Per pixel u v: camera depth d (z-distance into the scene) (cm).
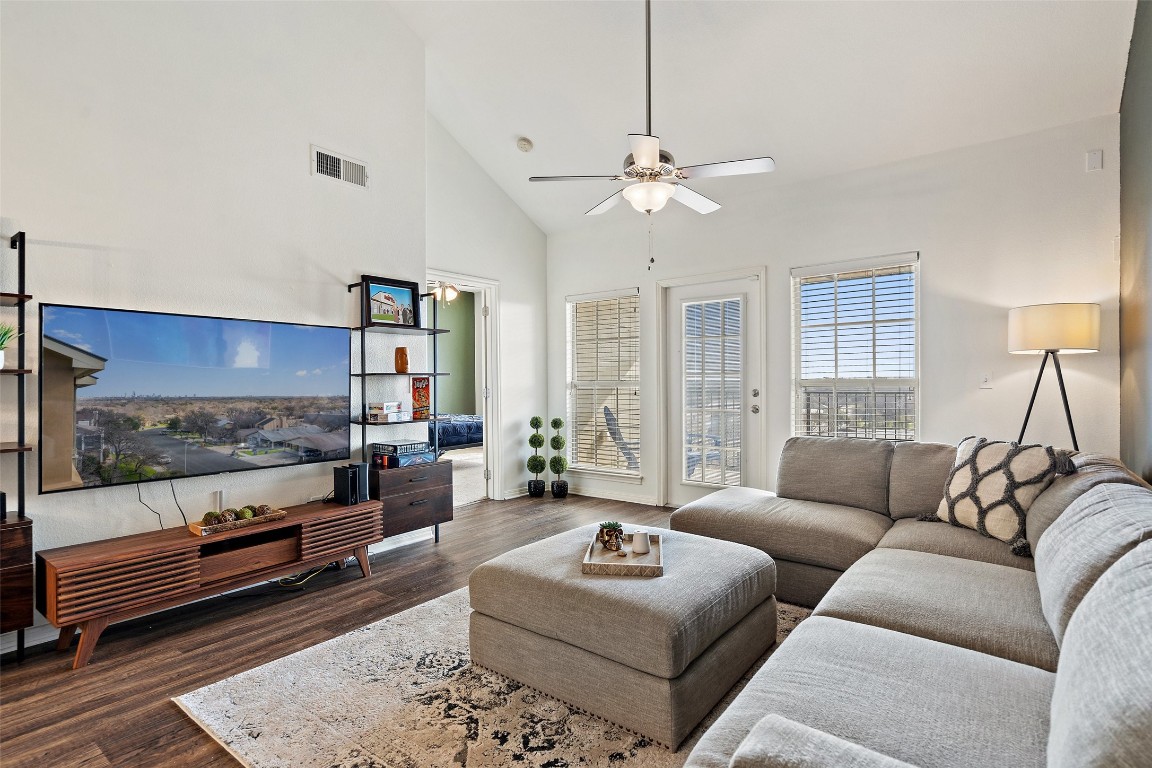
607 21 364
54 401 263
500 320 551
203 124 314
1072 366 347
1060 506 218
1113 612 105
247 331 326
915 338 402
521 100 445
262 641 263
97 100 279
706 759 119
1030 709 128
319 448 357
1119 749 76
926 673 143
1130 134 297
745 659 222
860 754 95
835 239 432
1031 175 360
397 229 405
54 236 266
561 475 596
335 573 352
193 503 311
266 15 340
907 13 312
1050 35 303
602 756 180
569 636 203
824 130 396
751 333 477
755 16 335
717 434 498
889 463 328
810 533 289
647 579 212
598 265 562
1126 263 310
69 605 241
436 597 315
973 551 244
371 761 179
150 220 295
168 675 234
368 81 390
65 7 270
